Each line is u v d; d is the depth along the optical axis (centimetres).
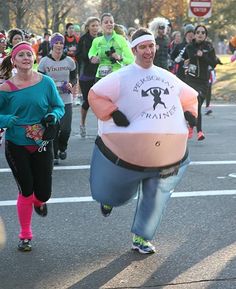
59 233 636
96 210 718
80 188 820
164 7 4528
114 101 522
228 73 2909
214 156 1041
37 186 589
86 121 1458
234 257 568
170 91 529
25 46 571
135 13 4247
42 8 4134
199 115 1175
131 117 521
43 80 585
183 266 545
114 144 529
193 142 1186
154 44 525
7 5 2969
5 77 659
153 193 551
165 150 527
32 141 570
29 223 589
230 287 501
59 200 760
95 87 523
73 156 1034
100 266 545
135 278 519
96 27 1172
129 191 555
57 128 583
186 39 1570
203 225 662
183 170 559
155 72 532
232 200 762
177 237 623
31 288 499
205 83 1175
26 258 565
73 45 1833
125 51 1132
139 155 525
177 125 527
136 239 577
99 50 1123
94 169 554
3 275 525
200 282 511
